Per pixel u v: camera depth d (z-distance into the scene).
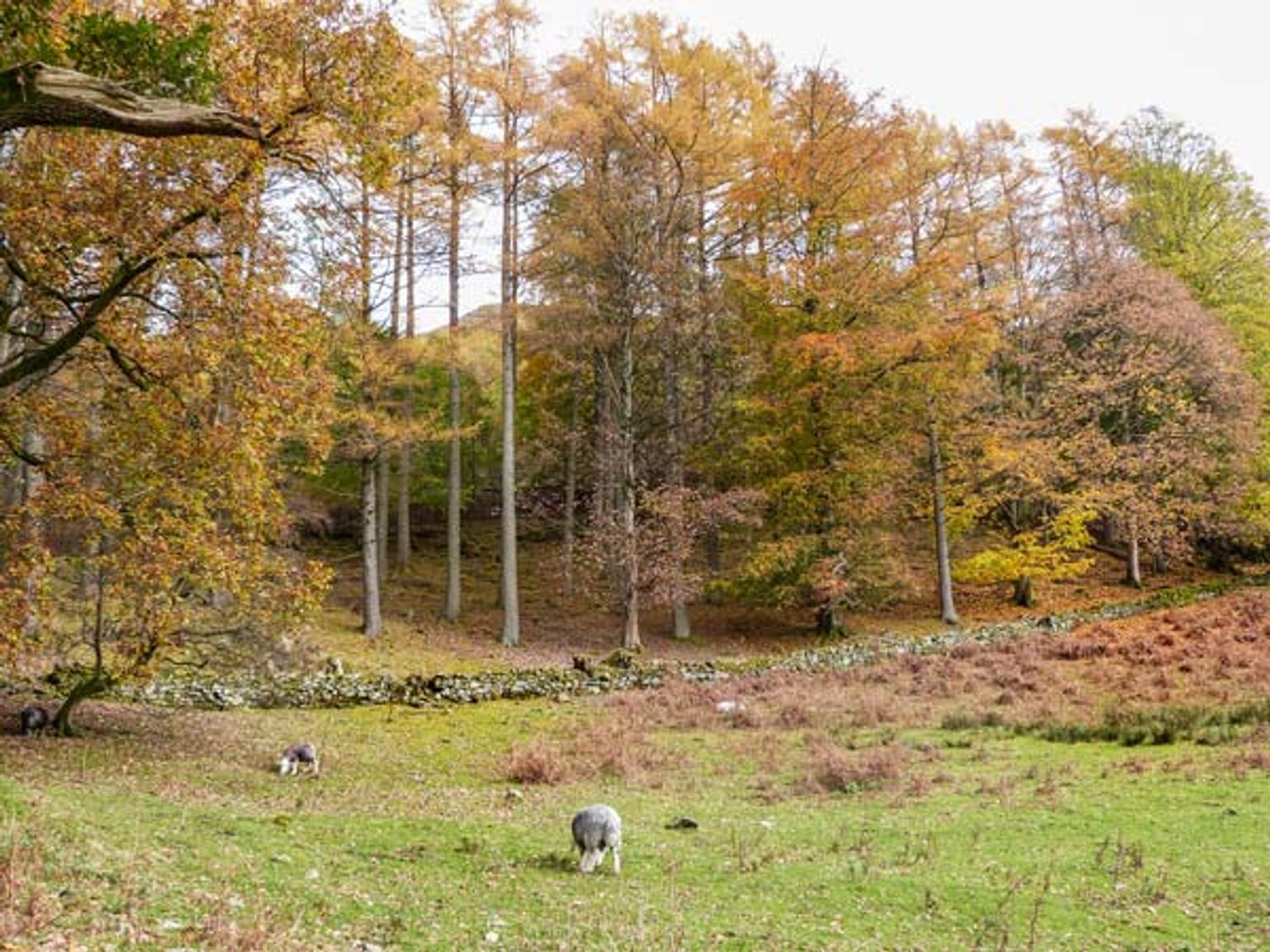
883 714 16.92
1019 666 20.97
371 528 23.98
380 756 14.26
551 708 18.81
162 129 8.17
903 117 25.52
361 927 5.86
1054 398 30.66
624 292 24.34
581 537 35.62
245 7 10.79
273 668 15.95
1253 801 10.26
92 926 4.93
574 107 23.89
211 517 13.93
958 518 29.66
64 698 16.05
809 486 26.23
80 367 12.66
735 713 17.42
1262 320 32.88
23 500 15.90
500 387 37.44
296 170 11.38
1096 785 11.39
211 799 10.32
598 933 6.13
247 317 11.19
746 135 26.27
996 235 31.89
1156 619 25.31
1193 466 29.58
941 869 8.09
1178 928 6.71
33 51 7.70
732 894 7.34
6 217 9.98
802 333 25.86
